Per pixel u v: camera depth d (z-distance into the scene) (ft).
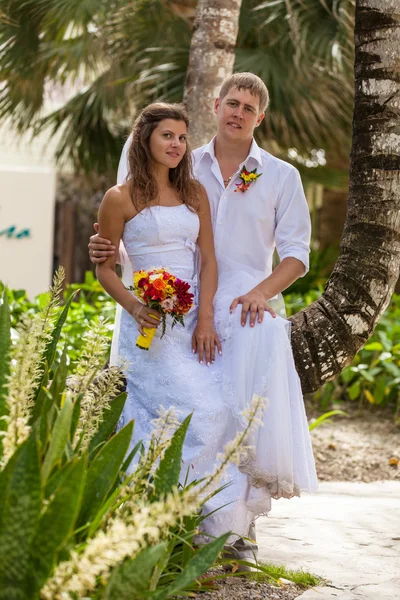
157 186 18.03
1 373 13.67
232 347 17.61
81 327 32.22
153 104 18.11
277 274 18.52
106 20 38.42
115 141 52.31
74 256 72.74
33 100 47.67
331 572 16.84
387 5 19.04
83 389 14.92
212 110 27.50
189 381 17.37
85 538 12.55
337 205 65.46
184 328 17.94
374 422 36.09
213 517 16.55
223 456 13.34
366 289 19.10
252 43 45.14
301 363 18.98
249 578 16.22
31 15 40.47
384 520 21.34
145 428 17.42
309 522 20.97
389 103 19.07
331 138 48.65
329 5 39.81
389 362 36.27
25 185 59.11
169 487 13.51
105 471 12.85
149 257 18.01
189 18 41.83
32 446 10.76
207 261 18.56
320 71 43.01
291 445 17.13
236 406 17.06
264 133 46.78
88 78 48.03
